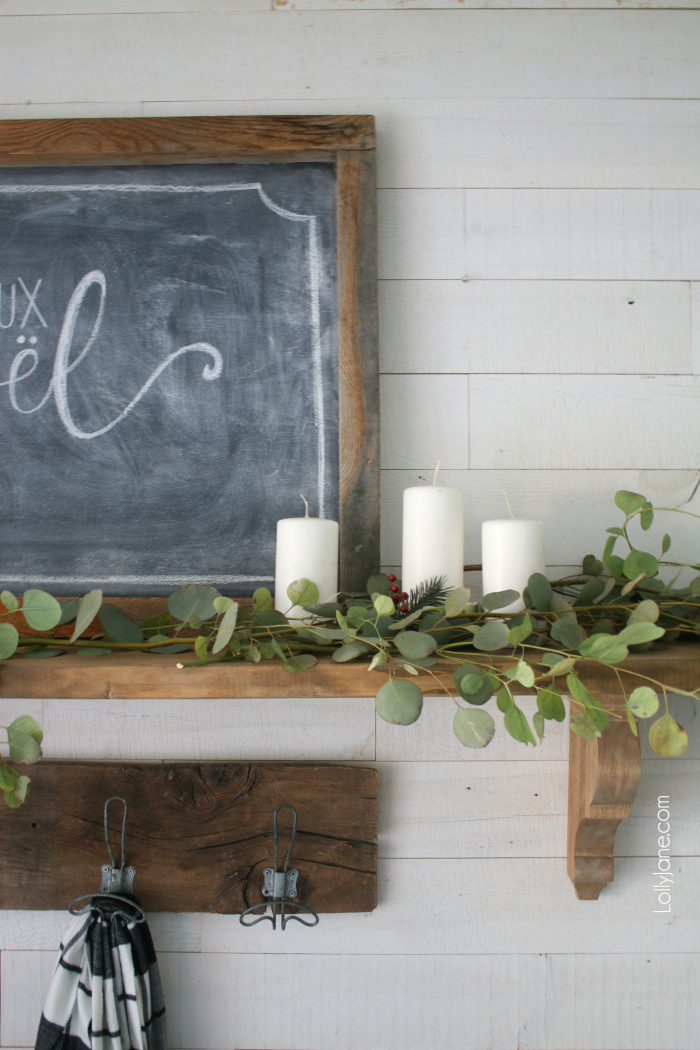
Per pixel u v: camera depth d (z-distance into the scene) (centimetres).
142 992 66
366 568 69
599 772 63
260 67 76
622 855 73
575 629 56
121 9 76
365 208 71
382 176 75
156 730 74
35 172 74
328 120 72
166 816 71
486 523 63
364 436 70
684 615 64
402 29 75
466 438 74
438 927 73
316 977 72
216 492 72
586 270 75
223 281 73
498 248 75
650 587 64
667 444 75
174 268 73
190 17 76
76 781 72
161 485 72
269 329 73
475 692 51
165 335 73
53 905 71
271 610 59
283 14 76
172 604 61
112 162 73
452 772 73
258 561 71
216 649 53
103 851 71
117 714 74
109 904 66
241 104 75
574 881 70
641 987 72
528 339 75
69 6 76
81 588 71
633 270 75
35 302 74
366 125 72
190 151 72
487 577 63
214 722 74
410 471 74
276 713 74
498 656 56
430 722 74
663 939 73
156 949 72
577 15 75
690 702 74
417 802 73
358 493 69
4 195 74
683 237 75
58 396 73
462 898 73
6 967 72
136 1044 64
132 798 71
